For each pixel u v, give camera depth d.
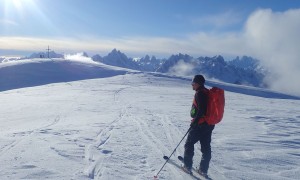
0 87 86.38
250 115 18.66
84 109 20.77
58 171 6.61
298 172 7.52
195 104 6.74
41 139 9.92
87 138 10.26
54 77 98.00
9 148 8.63
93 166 7.11
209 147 6.95
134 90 41.53
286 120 16.92
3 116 18.42
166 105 23.84
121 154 8.32
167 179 6.58
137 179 6.45
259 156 8.80
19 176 6.23
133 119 15.45
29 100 28.33
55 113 19.00
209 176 7.02
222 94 6.73
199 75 6.78
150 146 9.44
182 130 12.48
